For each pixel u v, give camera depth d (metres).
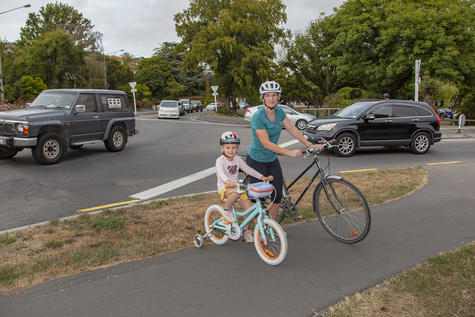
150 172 8.40
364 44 27.83
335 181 4.07
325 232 4.46
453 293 2.89
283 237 3.42
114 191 6.68
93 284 3.20
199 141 14.45
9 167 8.90
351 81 39.88
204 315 2.72
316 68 40.72
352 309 2.73
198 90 80.19
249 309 2.80
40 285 3.18
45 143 9.12
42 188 6.89
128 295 3.02
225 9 35.28
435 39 23.34
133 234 4.33
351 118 10.77
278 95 3.72
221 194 3.63
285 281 3.24
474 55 25.22
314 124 11.12
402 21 23.92
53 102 10.19
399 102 11.19
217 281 3.25
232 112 39.78
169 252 3.88
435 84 24.56
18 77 45.25
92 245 4.02
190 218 4.91
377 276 3.31
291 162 9.70
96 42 46.59
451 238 4.20
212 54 34.56
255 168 3.95
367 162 9.73
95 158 10.33
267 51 34.28
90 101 10.65
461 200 5.78
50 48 43.56
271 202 3.87
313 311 2.76
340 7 30.70
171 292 3.06
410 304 2.78
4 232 4.45
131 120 12.09
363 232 3.89
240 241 4.20
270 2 35.84
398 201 5.75
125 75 65.69
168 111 29.97
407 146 11.62
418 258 3.67
